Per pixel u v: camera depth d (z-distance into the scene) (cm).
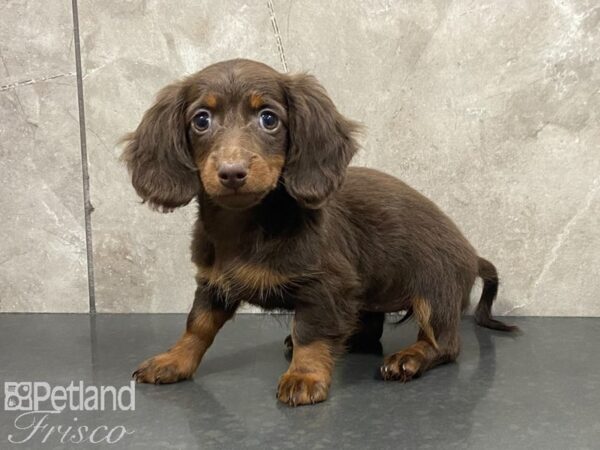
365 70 47
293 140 34
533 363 38
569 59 46
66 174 49
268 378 36
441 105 47
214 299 36
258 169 31
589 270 47
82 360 39
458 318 39
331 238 35
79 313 50
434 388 34
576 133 46
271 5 47
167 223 49
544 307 48
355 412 31
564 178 47
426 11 46
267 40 48
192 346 36
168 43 48
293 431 29
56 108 49
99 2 48
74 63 48
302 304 34
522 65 46
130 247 50
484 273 45
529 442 28
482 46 46
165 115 34
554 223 47
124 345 42
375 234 39
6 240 50
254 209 34
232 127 32
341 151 34
